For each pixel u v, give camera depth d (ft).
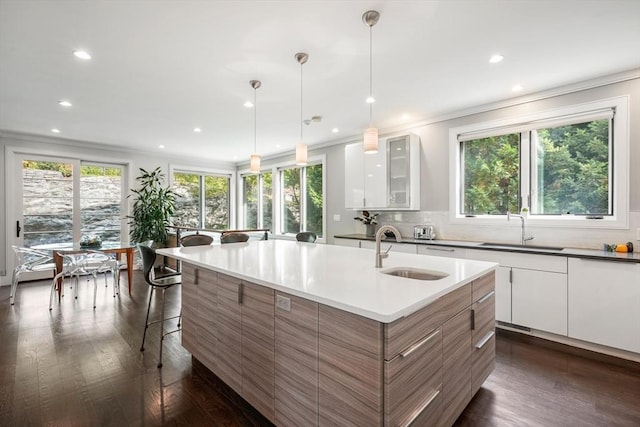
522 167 11.64
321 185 19.90
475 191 12.98
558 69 9.25
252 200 25.73
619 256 8.49
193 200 24.66
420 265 6.93
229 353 6.77
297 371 5.20
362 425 4.24
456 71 9.37
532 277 9.78
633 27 7.14
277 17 6.71
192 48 7.95
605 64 8.95
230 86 10.37
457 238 13.19
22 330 10.41
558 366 8.09
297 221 21.80
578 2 6.27
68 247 14.01
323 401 4.78
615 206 9.60
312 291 4.87
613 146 9.73
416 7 6.40
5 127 15.37
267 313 5.78
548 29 7.22
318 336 4.84
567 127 10.74
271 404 5.70
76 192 18.52
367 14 6.58
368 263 7.27
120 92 10.87
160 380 7.49
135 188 20.92
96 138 17.75
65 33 7.23
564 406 6.48
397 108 12.73
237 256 8.29
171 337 9.98
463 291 5.94
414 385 4.55
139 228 19.84
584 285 8.86
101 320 11.38
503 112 11.87
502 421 6.02
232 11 6.49
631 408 6.40
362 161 15.76
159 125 15.15
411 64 8.90
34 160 17.22
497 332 10.31
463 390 5.97
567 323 9.16
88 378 7.56
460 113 12.92
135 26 6.99
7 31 7.11
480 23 6.97
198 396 6.87
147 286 16.28
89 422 6.04
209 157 24.04
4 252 16.31
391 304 4.23
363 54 8.31
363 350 4.22
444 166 13.55
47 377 7.59
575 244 10.36
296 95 11.25
